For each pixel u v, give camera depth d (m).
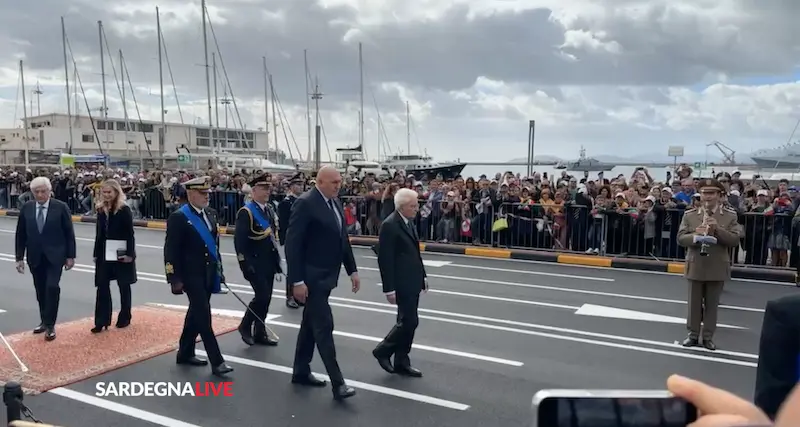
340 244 5.33
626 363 6.22
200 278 5.73
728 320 8.11
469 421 4.75
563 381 5.66
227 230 18.14
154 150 66.00
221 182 19.98
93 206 22.44
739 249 12.54
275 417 4.79
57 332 6.97
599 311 8.51
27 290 9.61
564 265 12.66
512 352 6.55
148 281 10.38
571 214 13.55
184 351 5.99
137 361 6.05
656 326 7.73
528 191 14.52
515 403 5.12
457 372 5.88
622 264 12.34
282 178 20.38
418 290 5.73
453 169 48.06
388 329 7.42
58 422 4.66
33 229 6.77
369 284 10.30
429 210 15.42
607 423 0.96
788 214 11.48
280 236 9.66
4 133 70.00
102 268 6.98
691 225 6.71
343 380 5.18
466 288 10.12
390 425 4.66
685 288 10.26
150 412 4.87
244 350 6.51
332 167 5.30
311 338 5.44
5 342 5.87
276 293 9.56
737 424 0.75
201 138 69.31
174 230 5.67
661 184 14.55
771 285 10.66
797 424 0.55
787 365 1.51
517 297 9.41
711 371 6.02
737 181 14.52
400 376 5.75
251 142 69.12
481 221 14.55
